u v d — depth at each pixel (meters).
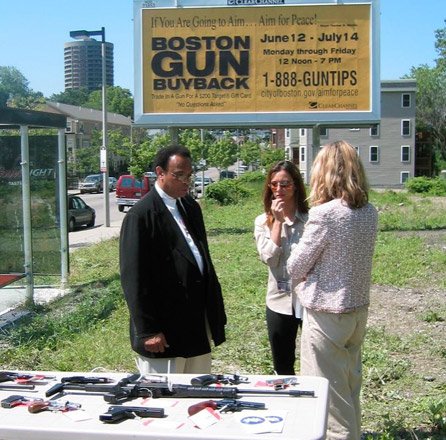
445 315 9.59
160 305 4.30
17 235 10.61
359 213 4.20
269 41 20.88
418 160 80.12
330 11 20.73
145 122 21.20
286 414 2.98
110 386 3.37
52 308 10.44
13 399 3.20
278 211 4.93
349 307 4.18
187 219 4.42
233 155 53.84
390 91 70.00
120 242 4.27
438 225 23.17
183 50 21.02
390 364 7.11
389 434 5.15
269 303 5.09
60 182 12.06
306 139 68.06
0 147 10.97
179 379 3.55
